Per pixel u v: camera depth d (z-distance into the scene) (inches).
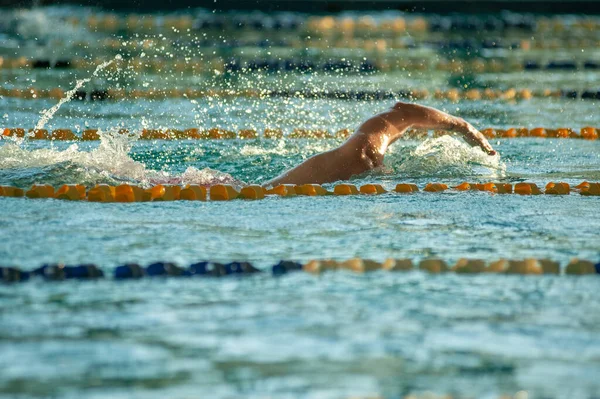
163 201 708.0
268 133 1141.7
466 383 327.0
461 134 879.1
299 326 394.0
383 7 3036.4
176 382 327.3
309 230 603.8
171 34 2381.9
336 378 331.6
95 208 670.5
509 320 405.4
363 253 538.6
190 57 1990.7
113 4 2910.9
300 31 2503.7
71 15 2706.7
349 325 396.2
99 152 823.1
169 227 606.5
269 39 2331.4
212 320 402.6
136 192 711.7
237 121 1229.7
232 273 491.5
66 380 328.8
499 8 3016.7
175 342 371.2
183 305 427.5
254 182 812.0
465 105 1446.9
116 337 378.0
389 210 681.0
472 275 493.7
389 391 319.0
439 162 878.4
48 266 488.7
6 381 327.3
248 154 967.6
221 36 2368.4
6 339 374.3
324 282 474.6
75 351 359.6
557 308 426.3
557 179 840.3
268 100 1459.2
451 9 3009.4
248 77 1723.7
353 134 835.4
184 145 1037.8
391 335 382.0
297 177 783.7
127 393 317.1
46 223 609.9
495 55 2161.7
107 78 1675.7
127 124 1187.9
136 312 415.2
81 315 409.4
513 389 321.4
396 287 465.4
